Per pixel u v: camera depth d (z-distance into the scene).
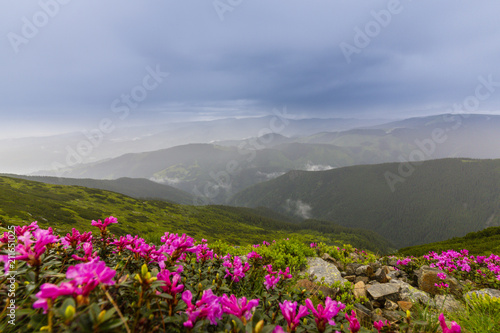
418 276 8.11
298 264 9.25
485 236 38.50
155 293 1.76
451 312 5.44
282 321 2.66
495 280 7.38
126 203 160.38
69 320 1.22
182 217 177.50
